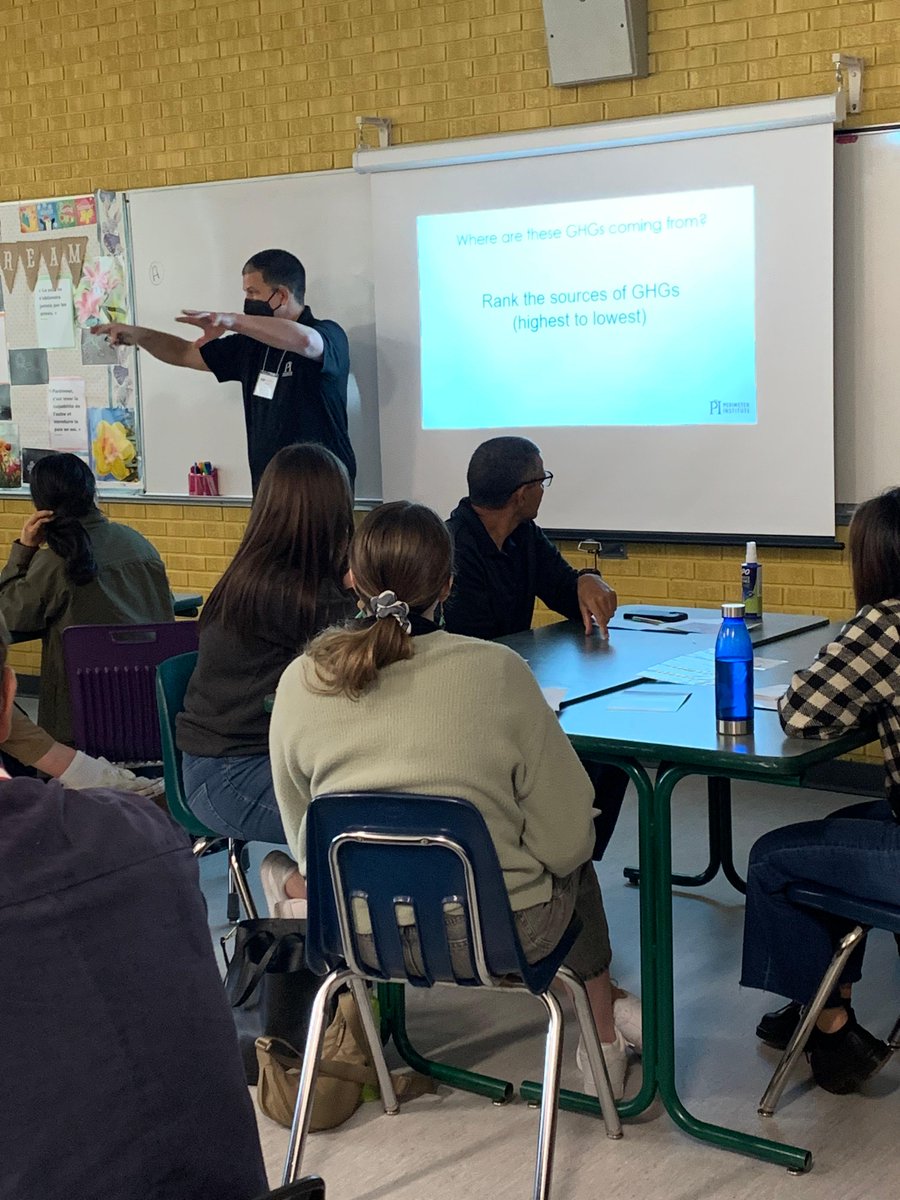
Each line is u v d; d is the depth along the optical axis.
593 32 4.78
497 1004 3.09
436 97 5.27
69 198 6.24
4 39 6.35
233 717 2.78
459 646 2.09
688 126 4.70
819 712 2.33
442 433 5.43
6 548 6.71
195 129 5.87
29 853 1.04
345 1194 2.33
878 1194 2.28
